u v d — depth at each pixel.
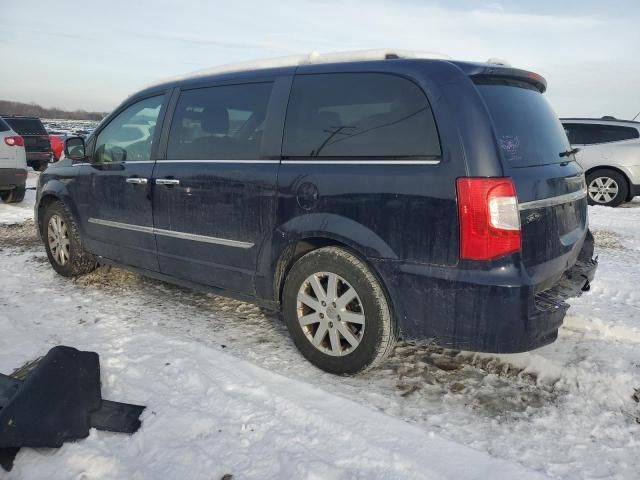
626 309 4.30
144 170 4.04
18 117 16.50
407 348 3.52
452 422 2.69
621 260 6.00
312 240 3.17
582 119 10.65
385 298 2.88
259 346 3.54
